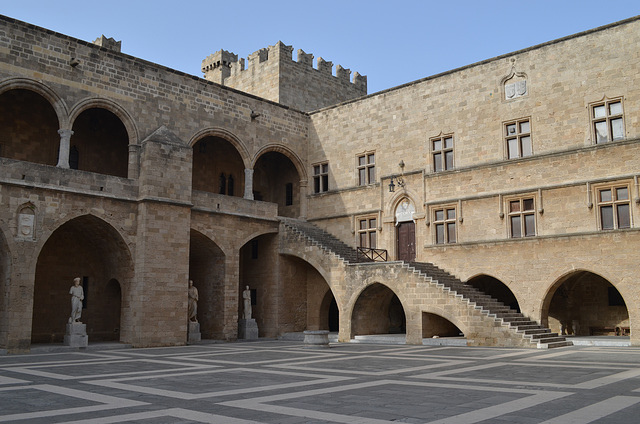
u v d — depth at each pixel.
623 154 28.19
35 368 19.61
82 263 33.81
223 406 11.70
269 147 39.56
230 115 37.28
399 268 31.47
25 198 27.16
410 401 12.07
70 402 12.43
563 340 27.94
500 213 31.84
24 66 28.38
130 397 13.03
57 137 33.59
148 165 31.11
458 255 33.19
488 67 33.47
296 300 38.78
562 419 10.14
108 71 31.53
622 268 27.42
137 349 28.45
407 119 36.72
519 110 32.00
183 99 34.81
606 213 28.66
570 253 29.11
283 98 46.19
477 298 30.16
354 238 38.44
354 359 21.89
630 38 28.66
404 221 36.22
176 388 14.41
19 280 26.56
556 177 30.20
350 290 33.66
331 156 40.72
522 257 30.69
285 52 47.03
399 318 38.69
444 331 32.03
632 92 28.36
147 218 30.64
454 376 16.27
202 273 36.50
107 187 30.17
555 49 31.08
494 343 27.27
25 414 11.07
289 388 14.18
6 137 31.67
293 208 42.97
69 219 28.58
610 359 20.66
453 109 34.62
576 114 30.02
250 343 32.97
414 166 35.97
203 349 28.19
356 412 10.90
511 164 31.86
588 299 33.97
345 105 40.34
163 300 30.67
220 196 35.22
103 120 35.72
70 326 28.66
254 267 39.41
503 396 12.65
